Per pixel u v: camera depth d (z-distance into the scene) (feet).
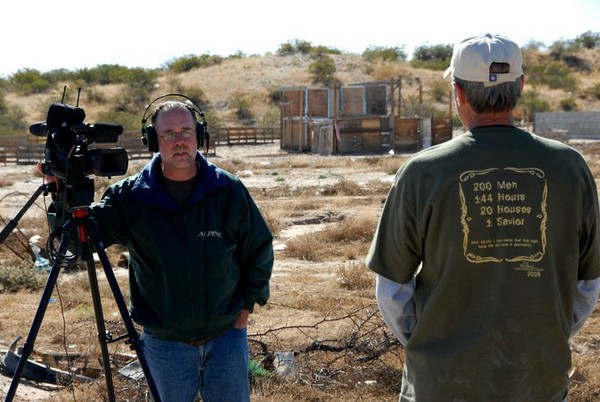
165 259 12.95
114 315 30.66
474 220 9.83
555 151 10.00
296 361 22.99
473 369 9.83
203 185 13.17
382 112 140.77
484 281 9.86
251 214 13.57
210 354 13.25
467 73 10.14
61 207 13.17
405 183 10.18
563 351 10.06
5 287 37.58
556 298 9.90
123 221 13.33
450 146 10.12
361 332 26.25
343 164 111.24
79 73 252.62
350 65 259.80
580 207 9.99
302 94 143.84
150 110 13.60
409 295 10.51
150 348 13.41
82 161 12.88
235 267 13.41
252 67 253.03
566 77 254.47
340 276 38.73
